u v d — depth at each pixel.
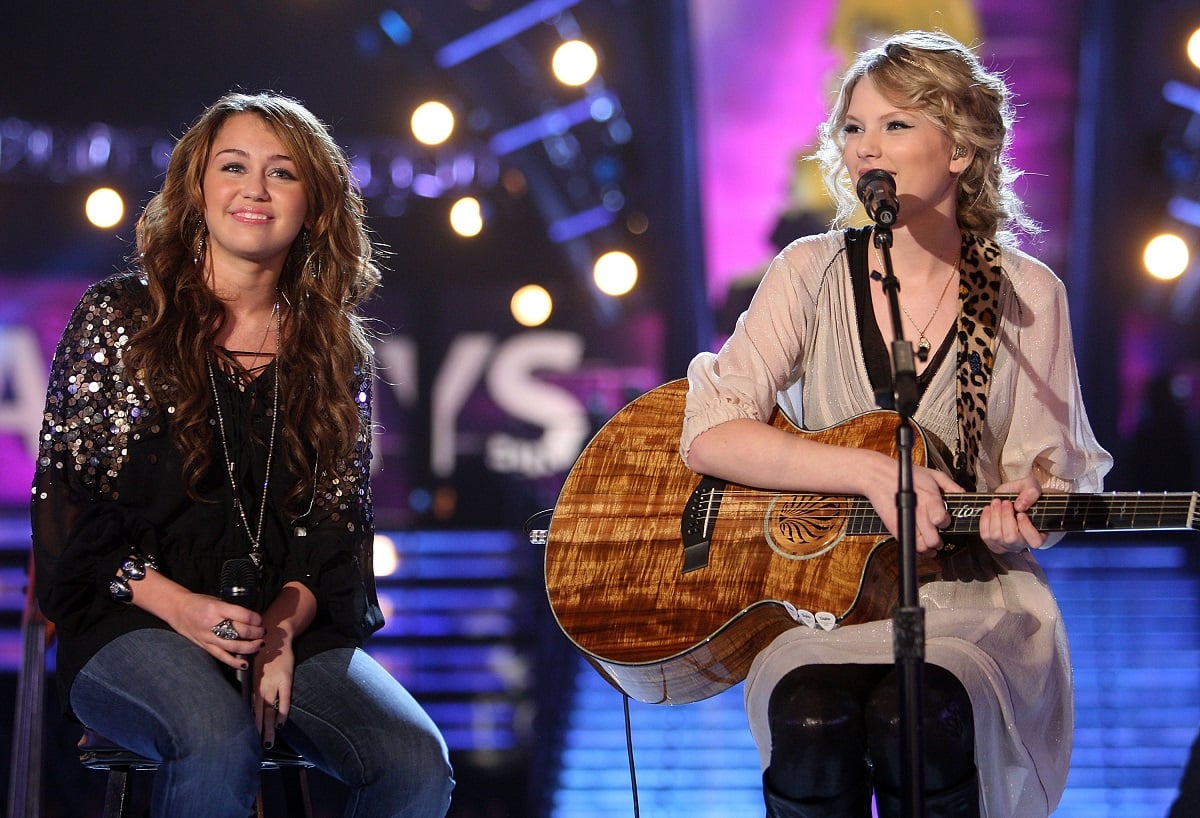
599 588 3.65
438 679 12.84
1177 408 15.18
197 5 17.91
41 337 18.19
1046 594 3.66
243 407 3.79
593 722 11.27
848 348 3.81
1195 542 13.46
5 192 18.17
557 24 18.27
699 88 18.81
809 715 3.12
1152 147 17.39
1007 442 3.77
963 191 3.83
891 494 3.34
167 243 3.82
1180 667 11.76
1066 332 3.79
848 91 3.79
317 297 3.98
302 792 3.91
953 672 3.24
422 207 18.75
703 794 10.38
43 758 9.66
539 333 18.95
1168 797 9.84
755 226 19.00
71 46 17.88
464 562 14.89
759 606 3.54
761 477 3.56
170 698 3.27
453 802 11.27
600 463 3.82
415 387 18.59
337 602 3.79
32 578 5.12
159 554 3.67
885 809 3.17
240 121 3.84
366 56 18.30
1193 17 17.41
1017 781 3.48
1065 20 18.20
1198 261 18.14
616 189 19.00
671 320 19.08
